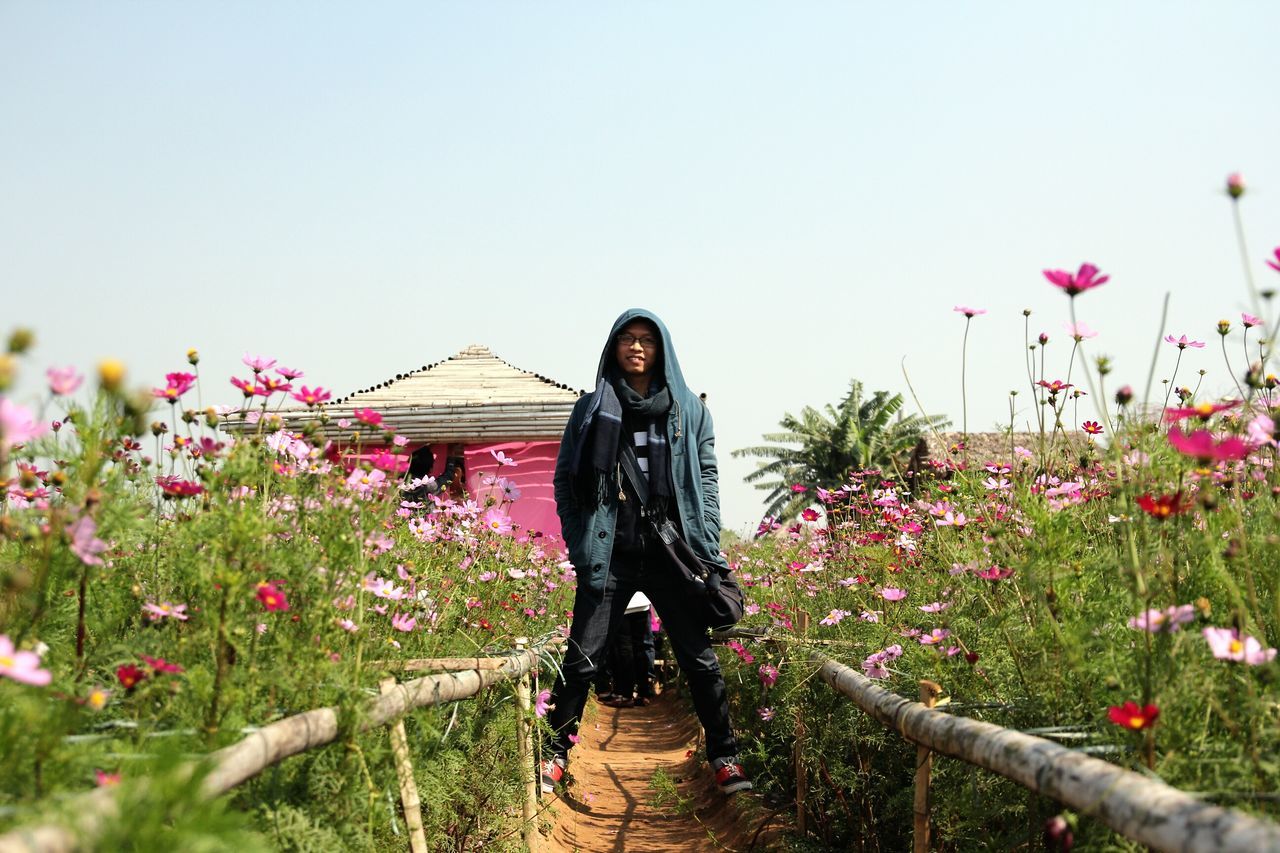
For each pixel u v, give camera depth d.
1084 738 2.25
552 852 4.56
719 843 4.52
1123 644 2.48
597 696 9.14
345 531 2.80
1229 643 1.96
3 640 1.79
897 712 2.85
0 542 2.48
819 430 34.78
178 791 1.54
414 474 12.52
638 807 5.53
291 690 2.57
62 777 1.79
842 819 4.05
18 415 1.71
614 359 5.20
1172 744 1.97
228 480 2.53
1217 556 2.25
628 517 5.01
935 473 4.38
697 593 5.00
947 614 3.37
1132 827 1.61
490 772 4.07
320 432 2.99
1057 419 3.36
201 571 2.39
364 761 2.61
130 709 2.35
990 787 2.76
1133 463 2.61
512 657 4.09
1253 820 1.40
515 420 12.45
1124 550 2.60
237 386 2.95
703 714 5.17
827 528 5.79
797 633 4.58
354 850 2.61
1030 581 2.50
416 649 3.72
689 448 5.11
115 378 1.94
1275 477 2.63
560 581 6.44
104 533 2.23
